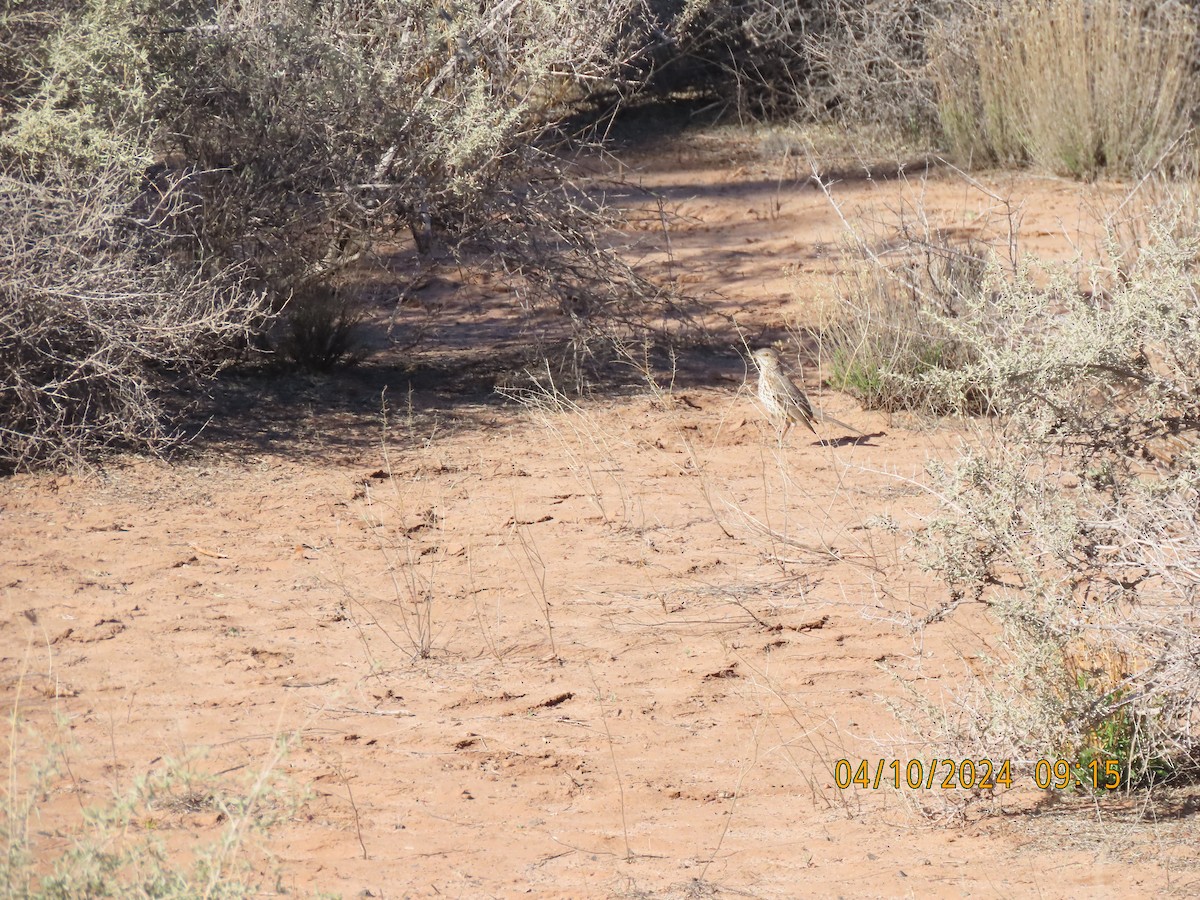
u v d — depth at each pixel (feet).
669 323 82.48
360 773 34.63
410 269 90.79
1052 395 35.45
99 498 53.52
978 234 91.81
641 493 56.13
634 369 74.74
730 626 43.80
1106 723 33.65
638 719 37.88
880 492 55.67
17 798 30.04
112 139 58.03
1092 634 33.73
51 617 43.21
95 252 58.54
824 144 120.57
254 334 68.23
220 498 54.29
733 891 29.12
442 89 70.18
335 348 71.72
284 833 31.50
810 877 29.71
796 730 36.96
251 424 62.95
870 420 66.08
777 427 63.16
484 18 69.46
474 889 29.22
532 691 39.50
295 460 58.95
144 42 62.95
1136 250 64.59
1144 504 33.63
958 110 114.32
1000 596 36.94
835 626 43.70
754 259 95.40
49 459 56.08
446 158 66.85
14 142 56.29
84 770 33.73
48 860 28.73
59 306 55.83
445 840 31.45
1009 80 111.34
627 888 29.27
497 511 53.88
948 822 32.17
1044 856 30.25
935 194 105.29
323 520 52.37
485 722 37.60
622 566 48.70
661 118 130.72
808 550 49.75
